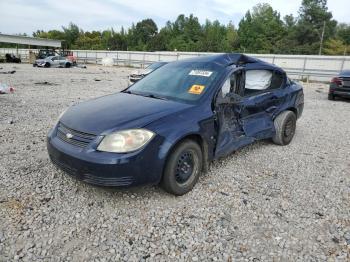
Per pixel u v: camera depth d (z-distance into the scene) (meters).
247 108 4.58
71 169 3.27
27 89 12.49
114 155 3.09
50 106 8.88
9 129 6.21
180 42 88.62
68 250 2.70
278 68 5.50
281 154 5.30
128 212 3.30
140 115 3.46
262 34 76.06
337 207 3.57
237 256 2.71
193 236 2.95
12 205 3.32
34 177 4.00
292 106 5.73
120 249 2.73
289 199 3.72
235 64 4.58
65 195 3.58
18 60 37.31
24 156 4.72
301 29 69.56
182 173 3.63
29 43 41.19
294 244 2.89
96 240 2.84
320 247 2.86
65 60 32.91
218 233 3.01
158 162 3.29
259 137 5.05
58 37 101.00
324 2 76.50
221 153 4.19
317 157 5.24
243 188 3.96
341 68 25.59
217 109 4.00
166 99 4.06
